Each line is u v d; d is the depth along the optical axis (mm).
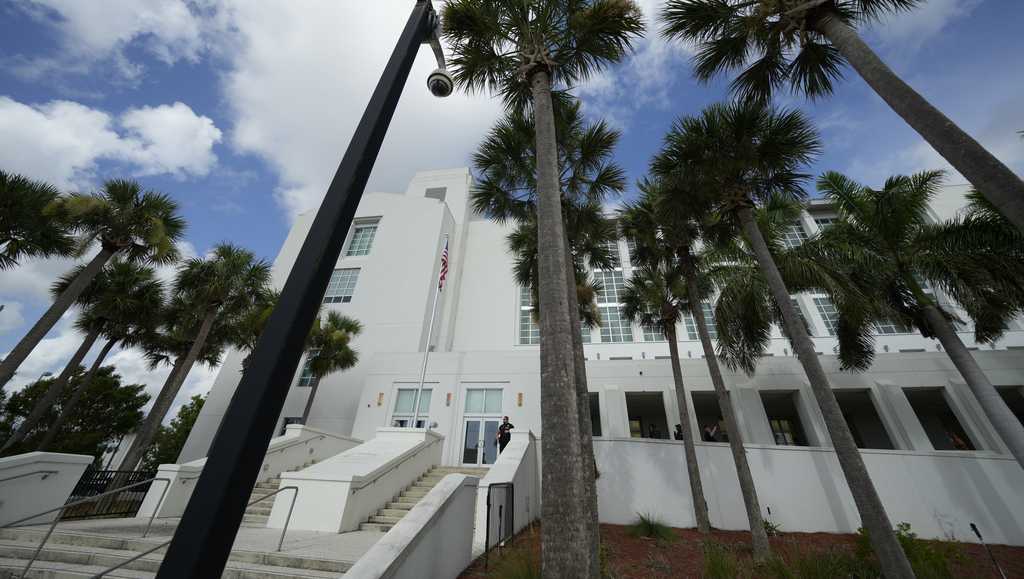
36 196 13141
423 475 12102
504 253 30625
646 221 13305
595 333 24766
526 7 7320
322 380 23328
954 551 9359
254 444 1620
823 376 8023
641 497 13305
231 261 16781
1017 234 10250
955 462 12453
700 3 7887
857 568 7816
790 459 13297
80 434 24500
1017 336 20406
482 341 26219
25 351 11383
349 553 5754
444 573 5453
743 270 12648
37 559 5398
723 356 14844
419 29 4000
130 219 13805
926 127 5152
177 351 20641
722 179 10188
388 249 28562
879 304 11797
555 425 4008
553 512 3652
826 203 27531
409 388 20375
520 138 10391
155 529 7270
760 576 7969
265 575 4949
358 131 2824
